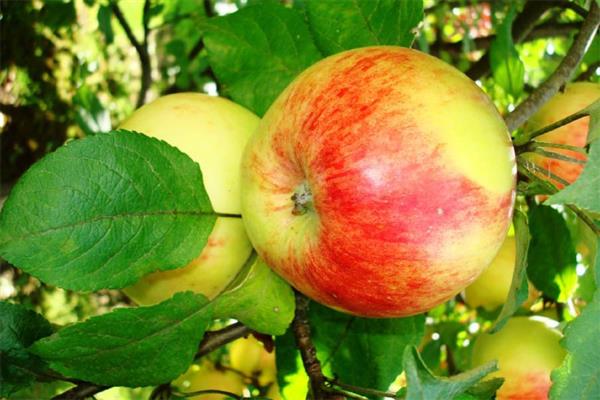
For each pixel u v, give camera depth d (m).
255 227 0.29
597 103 0.26
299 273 0.28
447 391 0.23
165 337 0.28
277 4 0.36
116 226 0.27
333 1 0.33
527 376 0.38
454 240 0.25
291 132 0.27
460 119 0.25
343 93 0.26
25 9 0.80
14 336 0.30
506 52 0.40
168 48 0.71
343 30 0.33
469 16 0.70
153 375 0.28
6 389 0.30
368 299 0.27
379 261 0.26
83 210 0.27
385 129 0.25
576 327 0.26
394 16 0.33
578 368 0.26
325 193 0.26
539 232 0.39
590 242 0.29
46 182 0.26
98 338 0.27
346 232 0.26
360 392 0.31
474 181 0.25
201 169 0.31
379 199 0.25
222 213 0.30
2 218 0.26
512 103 0.42
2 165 0.80
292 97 0.27
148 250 0.28
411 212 0.25
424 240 0.25
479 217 0.25
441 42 0.61
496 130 0.26
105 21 0.59
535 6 0.47
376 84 0.26
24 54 0.82
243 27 0.36
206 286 0.32
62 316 0.87
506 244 0.44
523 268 0.28
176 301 0.27
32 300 0.84
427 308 0.27
